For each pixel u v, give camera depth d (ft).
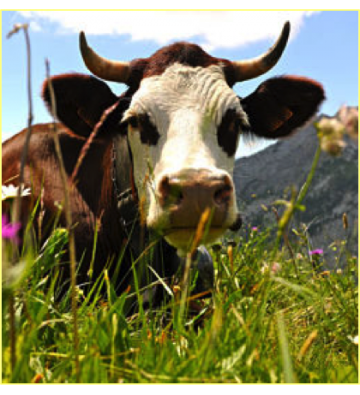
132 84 3.97
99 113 4.15
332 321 2.70
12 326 1.63
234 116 3.59
